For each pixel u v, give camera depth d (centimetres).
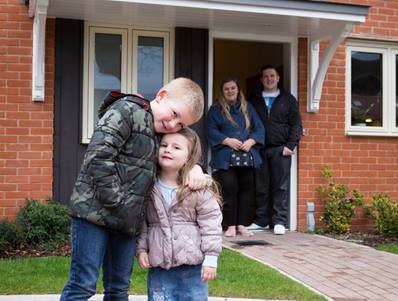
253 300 448
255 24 748
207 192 320
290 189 805
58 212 664
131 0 646
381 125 853
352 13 698
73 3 663
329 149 820
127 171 301
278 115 766
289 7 681
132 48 756
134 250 329
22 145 711
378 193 841
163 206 319
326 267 571
